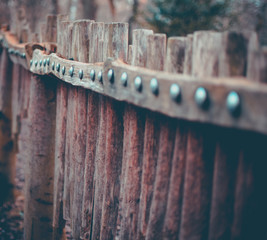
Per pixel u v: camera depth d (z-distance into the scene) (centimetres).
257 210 127
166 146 157
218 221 136
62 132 266
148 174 171
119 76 166
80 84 207
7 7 1094
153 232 163
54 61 245
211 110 117
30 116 299
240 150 129
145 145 171
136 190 183
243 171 127
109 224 209
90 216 229
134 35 174
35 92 289
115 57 194
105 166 204
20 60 342
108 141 201
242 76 123
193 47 136
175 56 149
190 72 142
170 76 133
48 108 290
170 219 154
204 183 143
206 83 118
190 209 144
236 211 130
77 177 236
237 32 123
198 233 145
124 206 189
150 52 163
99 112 216
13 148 471
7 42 402
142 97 149
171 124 155
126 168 187
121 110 201
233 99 108
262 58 111
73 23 240
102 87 183
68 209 260
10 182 472
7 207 446
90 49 222
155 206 162
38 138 293
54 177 284
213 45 129
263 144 123
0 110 459
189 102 125
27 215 309
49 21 311
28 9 1108
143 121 180
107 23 200
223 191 134
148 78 145
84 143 231
